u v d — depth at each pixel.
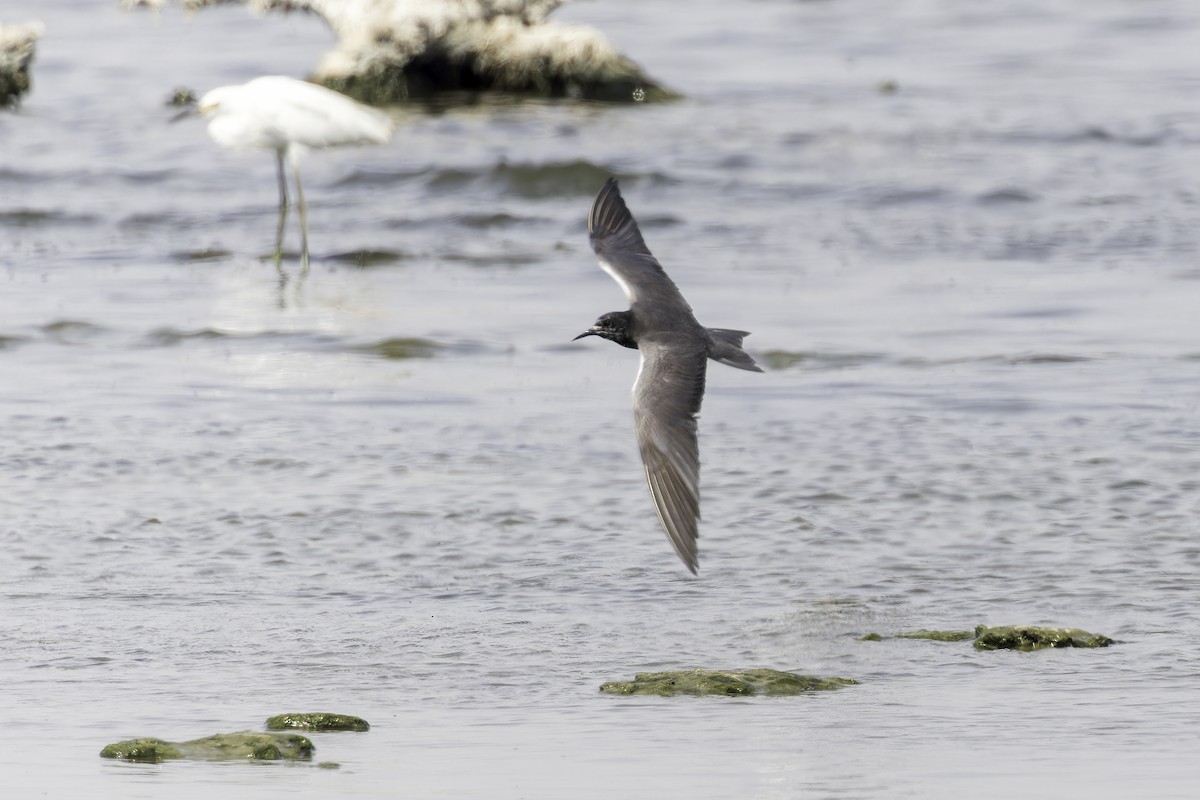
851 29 50.78
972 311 21.33
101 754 9.34
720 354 9.12
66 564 12.79
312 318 21.17
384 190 30.25
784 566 12.77
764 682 10.40
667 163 31.67
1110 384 17.92
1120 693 10.24
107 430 16.38
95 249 25.84
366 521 13.80
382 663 10.91
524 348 19.77
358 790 8.84
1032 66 43.72
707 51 47.09
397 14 39.03
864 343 19.78
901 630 11.48
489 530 13.62
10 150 33.50
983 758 9.23
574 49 39.56
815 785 8.87
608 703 10.19
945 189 28.95
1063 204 28.11
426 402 17.50
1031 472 14.95
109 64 44.25
